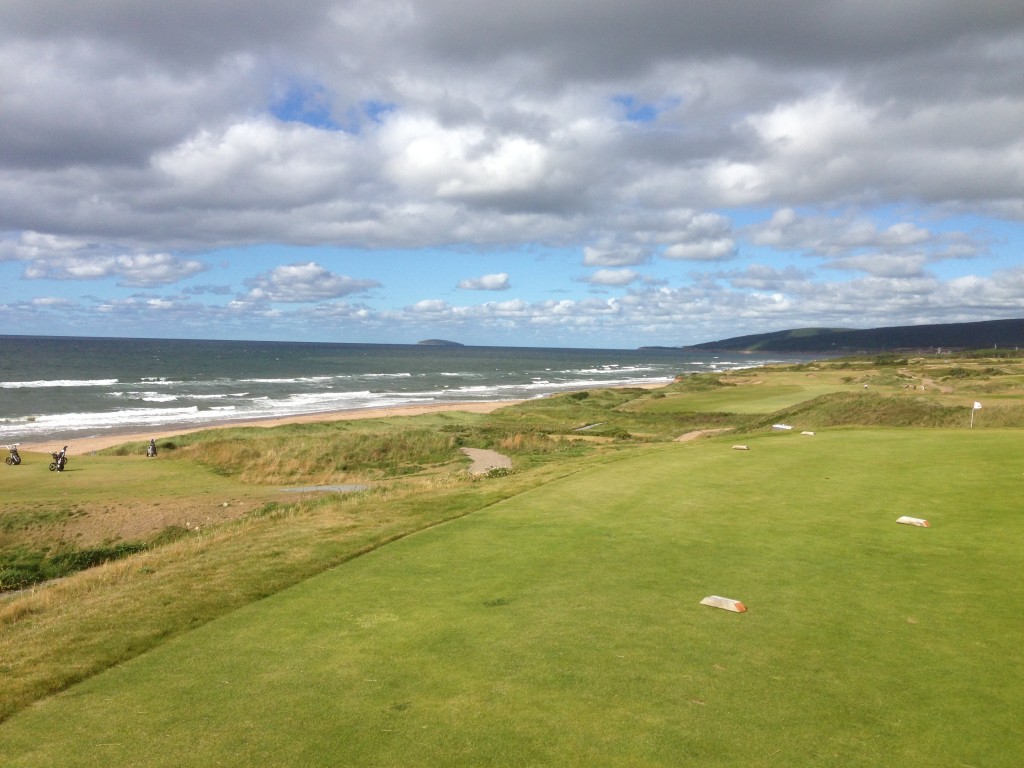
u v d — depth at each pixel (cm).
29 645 778
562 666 677
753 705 598
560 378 14062
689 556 1059
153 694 645
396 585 955
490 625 792
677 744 535
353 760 520
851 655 701
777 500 1445
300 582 991
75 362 14225
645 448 2516
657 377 14750
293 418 6438
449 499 1584
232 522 2006
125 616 859
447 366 17988
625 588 915
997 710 589
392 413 6875
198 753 536
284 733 562
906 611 822
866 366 12588
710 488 1581
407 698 618
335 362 18300
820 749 529
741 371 12081
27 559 1920
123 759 531
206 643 770
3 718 609
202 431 4531
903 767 505
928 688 630
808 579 943
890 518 1278
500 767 506
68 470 3066
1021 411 3366
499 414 6075
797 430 2667
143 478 2884
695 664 680
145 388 9300
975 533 1166
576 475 1823
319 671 682
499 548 1134
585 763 510
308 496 2461
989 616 805
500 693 624
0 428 5659
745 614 815
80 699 642
